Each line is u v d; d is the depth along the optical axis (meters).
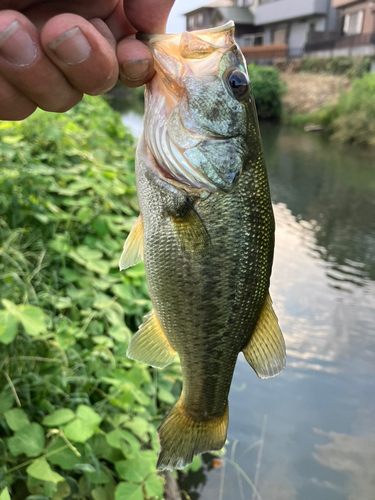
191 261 0.19
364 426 0.44
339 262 0.82
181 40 0.18
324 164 1.63
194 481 0.35
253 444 0.40
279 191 1.25
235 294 0.19
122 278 0.42
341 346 0.57
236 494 0.35
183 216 0.18
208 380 0.21
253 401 0.46
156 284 0.19
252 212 0.19
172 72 0.18
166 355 0.21
